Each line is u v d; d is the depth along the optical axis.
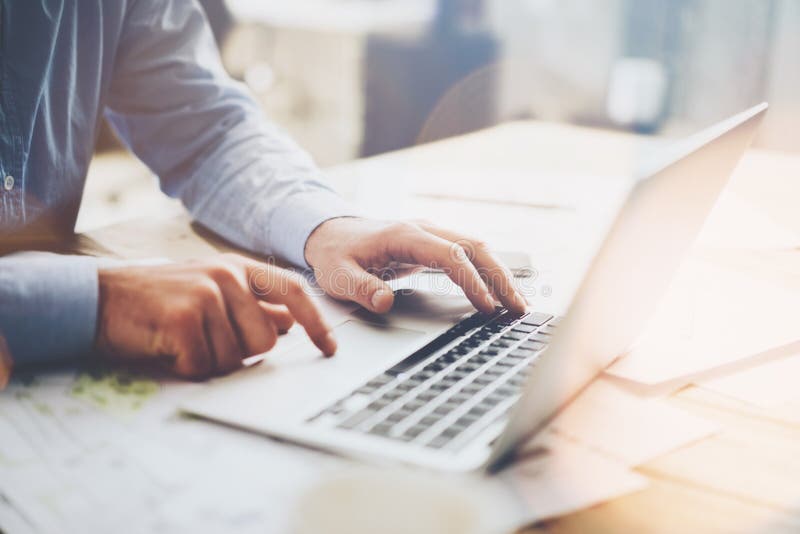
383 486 0.39
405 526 0.37
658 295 0.70
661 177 0.50
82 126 1.10
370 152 3.84
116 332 0.62
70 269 0.64
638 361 0.68
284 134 1.15
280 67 3.89
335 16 3.79
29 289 0.62
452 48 3.66
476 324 0.74
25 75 0.97
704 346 0.72
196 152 1.11
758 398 0.61
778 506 0.45
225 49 3.77
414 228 0.84
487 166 1.56
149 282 0.64
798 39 3.13
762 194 1.40
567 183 1.43
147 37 1.13
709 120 3.44
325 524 0.37
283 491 0.45
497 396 0.56
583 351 0.55
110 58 1.10
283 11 3.83
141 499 0.44
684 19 3.41
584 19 3.62
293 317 0.66
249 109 1.15
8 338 0.61
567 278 0.90
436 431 0.51
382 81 3.75
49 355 0.62
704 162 0.59
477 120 3.80
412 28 3.68
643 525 0.43
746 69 3.29
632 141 1.83
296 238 0.92
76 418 0.54
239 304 0.64
